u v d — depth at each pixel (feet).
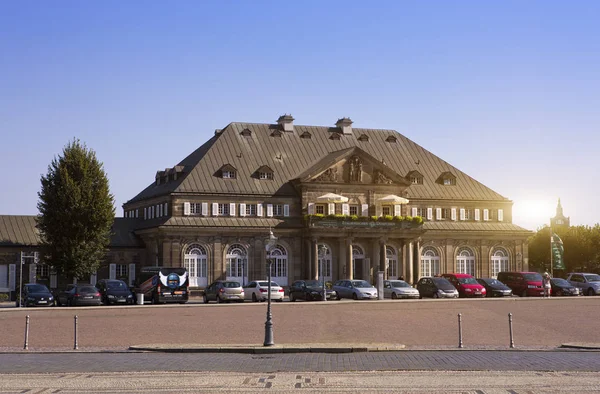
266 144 332.80
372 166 324.60
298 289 245.86
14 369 98.17
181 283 240.32
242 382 82.69
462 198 343.46
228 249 303.07
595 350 122.62
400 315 178.29
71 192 281.33
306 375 88.07
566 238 449.48
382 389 77.61
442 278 254.88
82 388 79.00
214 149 321.32
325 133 349.82
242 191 309.42
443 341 138.21
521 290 266.36
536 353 118.21
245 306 196.34
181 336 144.15
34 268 245.86
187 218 300.40
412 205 334.44
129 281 311.06
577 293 267.59
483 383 81.51
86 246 283.79
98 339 140.56
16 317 172.96
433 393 75.31
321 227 305.94
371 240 322.75
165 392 76.48
